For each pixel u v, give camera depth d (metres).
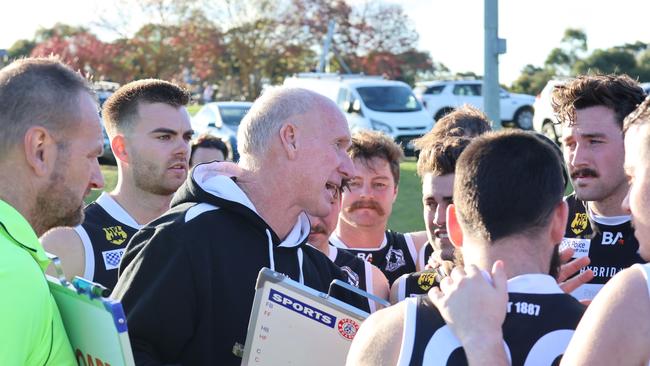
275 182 2.78
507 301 1.88
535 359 1.85
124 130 3.74
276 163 2.77
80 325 2.14
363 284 3.43
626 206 1.93
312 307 2.53
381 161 3.84
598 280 3.38
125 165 3.76
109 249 3.61
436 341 1.87
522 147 1.98
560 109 3.46
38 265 2.01
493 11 10.64
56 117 2.20
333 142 2.79
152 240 2.67
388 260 4.06
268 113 2.79
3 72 2.22
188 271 2.63
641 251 1.87
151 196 3.75
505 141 2.01
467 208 1.99
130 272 2.66
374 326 1.98
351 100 20.56
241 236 2.74
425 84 28.19
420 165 3.38
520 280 1.92
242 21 38.34
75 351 2.22
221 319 2.68
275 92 2.86
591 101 3.32
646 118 1.84
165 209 3.81
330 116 2.81
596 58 35.38
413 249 4.12
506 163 1.96
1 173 2.17
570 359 1.76
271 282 2.50
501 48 10.66
